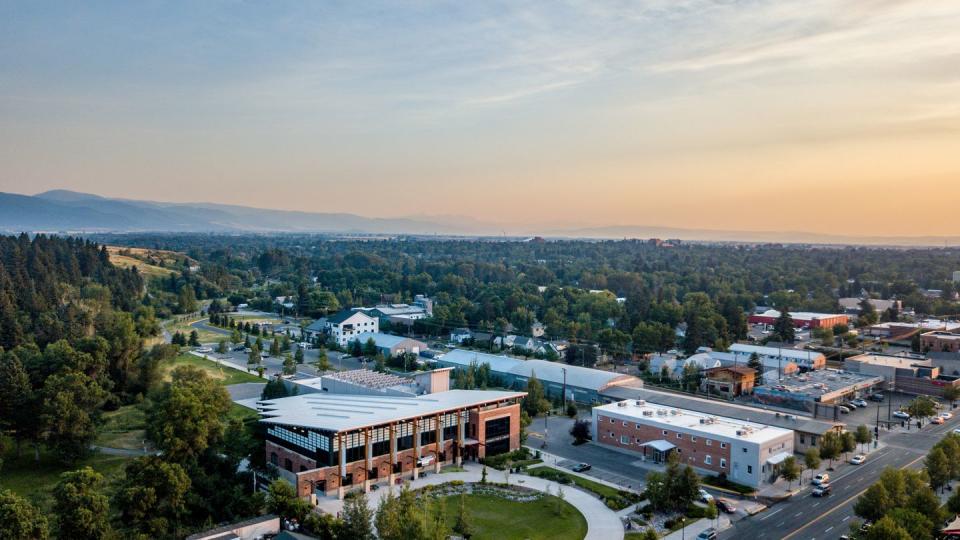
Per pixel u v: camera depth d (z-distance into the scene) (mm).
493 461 103875
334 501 87750
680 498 84125
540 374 153250
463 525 76062
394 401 106688
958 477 90500
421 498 86875
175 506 78000
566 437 119125
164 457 85688
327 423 93500
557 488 92875
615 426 112625
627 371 176375
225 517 80562
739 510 85188
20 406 101625
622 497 88938
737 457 96312
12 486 91125
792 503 87500
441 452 102938
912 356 184250
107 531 70375
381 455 95812
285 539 70000
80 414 98625
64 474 71625
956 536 73750
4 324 154000
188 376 115250
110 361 134250
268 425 102625
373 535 72625
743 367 156250
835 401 140000
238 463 94125
